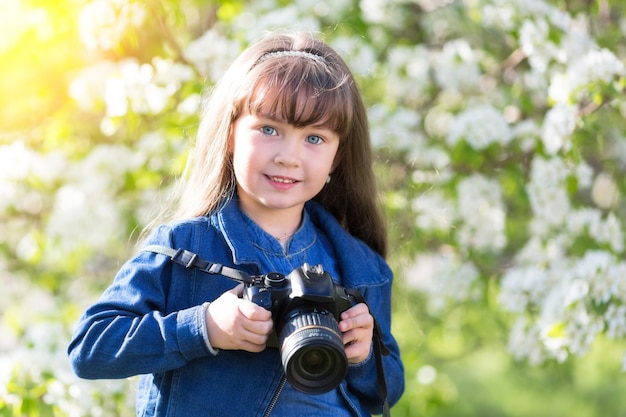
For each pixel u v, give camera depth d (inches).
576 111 140.9
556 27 146.6
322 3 161.6
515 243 181.3
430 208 155.8
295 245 91.4
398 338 174.2
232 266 87.4
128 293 84.5
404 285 146.4
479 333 198.1
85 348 82.4
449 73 169.5
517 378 412.2
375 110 153.6
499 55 181.3
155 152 162.6
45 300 192.1
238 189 91.3
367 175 100.5
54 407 130.7
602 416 402.6
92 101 167.3
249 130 86.2
